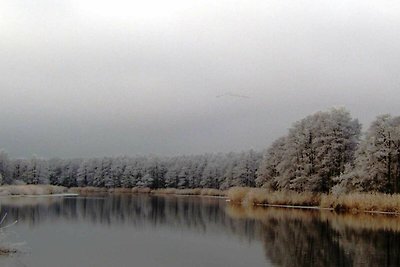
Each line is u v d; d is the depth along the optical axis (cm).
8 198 8575
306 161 6919
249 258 2433
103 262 2295
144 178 14900
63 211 5534
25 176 14350
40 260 2306
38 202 7375
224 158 14450
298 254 2553
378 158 5697
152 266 2219
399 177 5747
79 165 16738
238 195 7688
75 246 2792
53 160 17088
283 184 7100
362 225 3959
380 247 2788
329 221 4312
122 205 6975
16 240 3011
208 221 4403
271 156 8344
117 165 15738
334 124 6838
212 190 12125
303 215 5022
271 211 5688
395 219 4481
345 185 5900
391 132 5691
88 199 8888
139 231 3612
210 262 2325
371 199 5322
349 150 6788
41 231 3553
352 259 2402
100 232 3528
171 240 3106
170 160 15725
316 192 6619
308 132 7031
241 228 3816
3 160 13038
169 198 10044
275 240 3109
